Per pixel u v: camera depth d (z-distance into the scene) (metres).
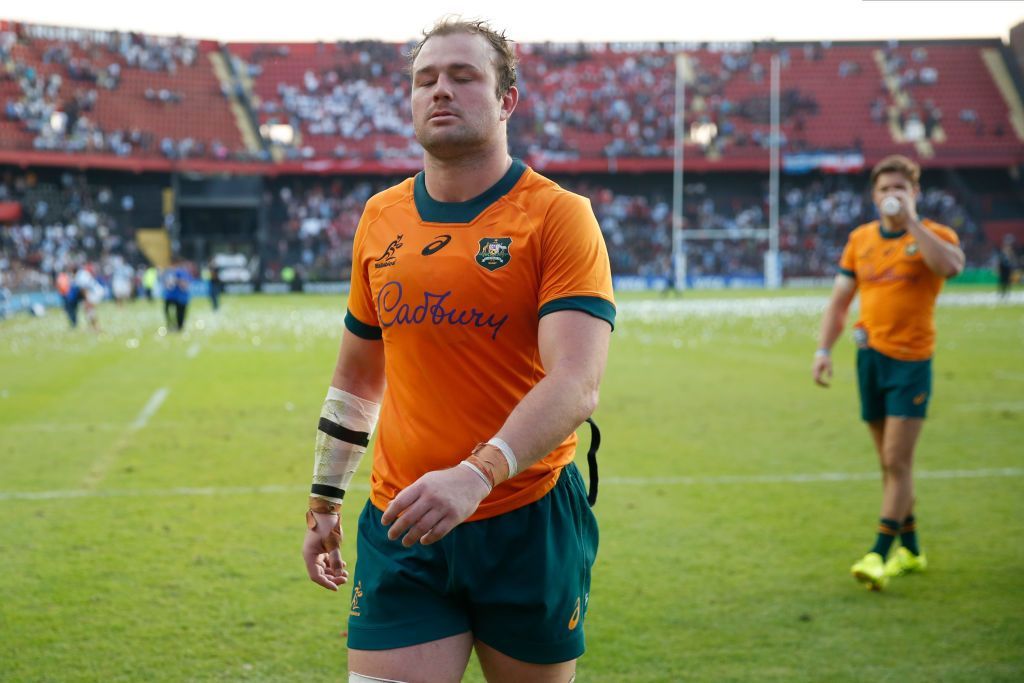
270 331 22.44
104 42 47.38
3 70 43.28
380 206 2.58
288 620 4.46
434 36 2.39
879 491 6.93
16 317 29.14
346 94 49.69
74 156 40.41
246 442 8.82
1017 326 22.64
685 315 27.72
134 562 5.27
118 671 3.90
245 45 50.81
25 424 9.74
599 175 49.84
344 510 6.43
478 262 2.36
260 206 44.44
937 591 4.87
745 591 4.86
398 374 2.46
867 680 3.83
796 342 19.22
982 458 8.04
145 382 13.20
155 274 38.06
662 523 6.08
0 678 3.82
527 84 51.34
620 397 11.63
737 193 50.03
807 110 50.59
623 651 4.11
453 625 2.40
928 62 52.62
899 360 4.99
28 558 5.33
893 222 4.95
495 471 2.10
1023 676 3.87
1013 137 49.12
